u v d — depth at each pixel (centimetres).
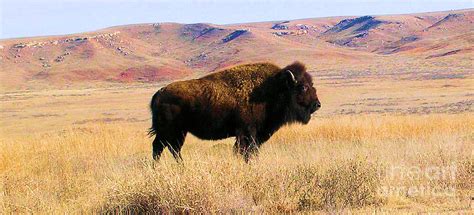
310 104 2458
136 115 9944
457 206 1459
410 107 7700
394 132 3303
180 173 1550
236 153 2248
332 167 1669
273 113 2388
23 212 1602
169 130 2300
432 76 13475
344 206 1514
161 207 1449
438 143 2384
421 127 3412
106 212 1501
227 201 1453
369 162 1773
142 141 3259
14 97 17700
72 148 2862
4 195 1762
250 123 2328
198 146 3034
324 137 3191
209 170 1597
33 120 10312
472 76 12512
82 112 11444
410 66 17100
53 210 1573
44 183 2002
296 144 2855
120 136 3397
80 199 1692
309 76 2486
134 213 1481
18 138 3656
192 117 2298
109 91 18925
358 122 3684
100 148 2867
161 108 2289
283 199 1534
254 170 1644
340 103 9094
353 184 1577
